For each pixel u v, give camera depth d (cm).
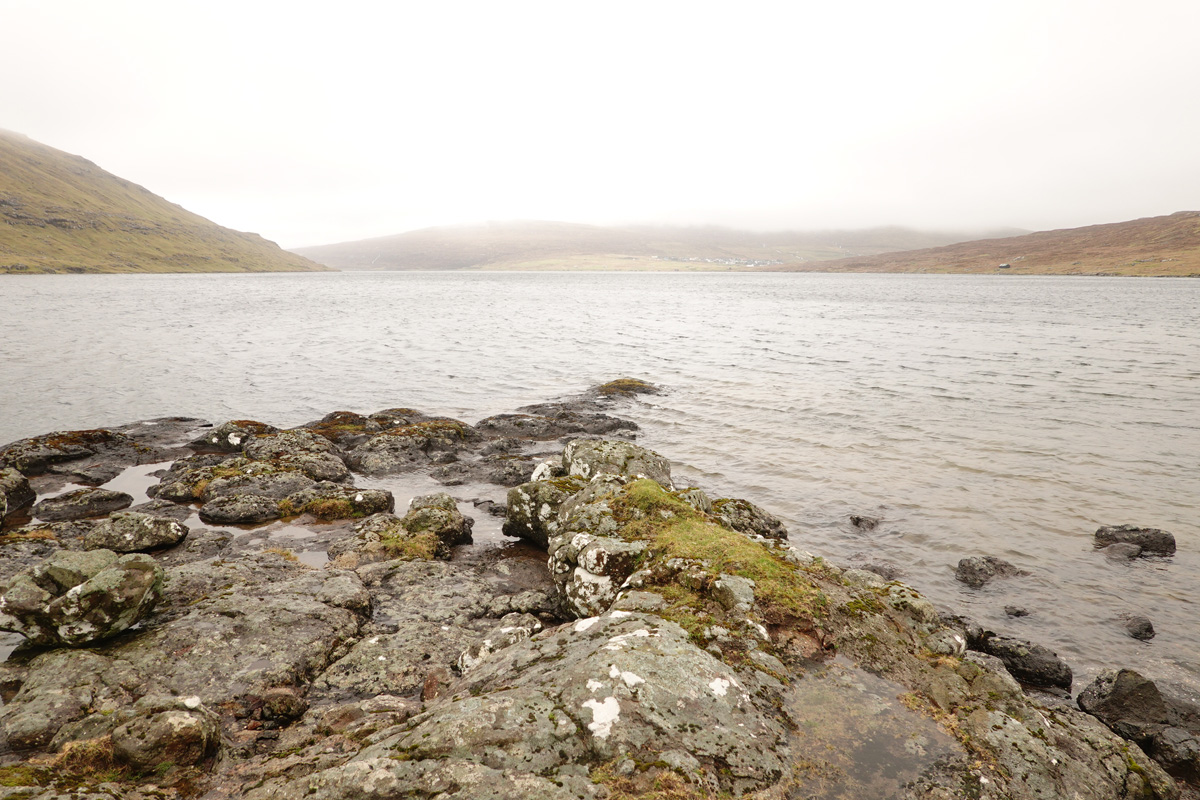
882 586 1077
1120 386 3803
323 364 4700
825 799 626
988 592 1512
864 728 733
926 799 637
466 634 1162
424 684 988
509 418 3048
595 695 703
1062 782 699
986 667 1116
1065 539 1786
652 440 2784
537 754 633
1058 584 1543
